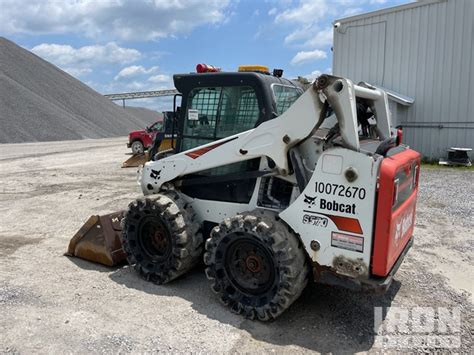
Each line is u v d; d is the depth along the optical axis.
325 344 3.40
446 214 7.57
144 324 3.65
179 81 4.55
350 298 4.23
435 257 5.44
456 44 13.95
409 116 15.10
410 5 14.56
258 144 3.85
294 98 4.58
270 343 3.39
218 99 4.32
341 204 3.36
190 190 4.57
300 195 3.57
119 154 19.45
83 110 41.44
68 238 6.26
